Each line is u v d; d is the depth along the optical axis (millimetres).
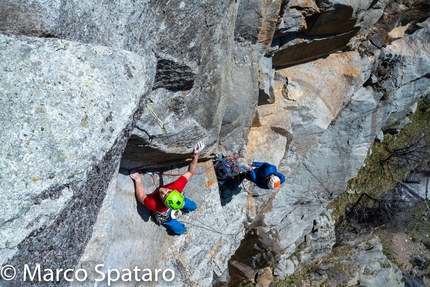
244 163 7102
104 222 3801
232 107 6148
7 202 2150
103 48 2686
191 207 5703
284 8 6434
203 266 6609
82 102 2461
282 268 12648
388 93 11688
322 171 11148
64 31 2531
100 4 2756
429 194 15867
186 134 4758
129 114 2736
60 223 2471
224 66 4754
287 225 11531
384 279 14188
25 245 2271
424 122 16172
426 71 12289
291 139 9148
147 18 3246
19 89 2246
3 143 2148
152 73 3574
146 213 5348
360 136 11391
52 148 2311
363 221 14617
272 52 7422
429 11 10000
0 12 2379
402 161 15656
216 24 4164
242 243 10953
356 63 9719
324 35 7988
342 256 14242
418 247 15836
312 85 8922
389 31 9742
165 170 5617
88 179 2564
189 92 4406
